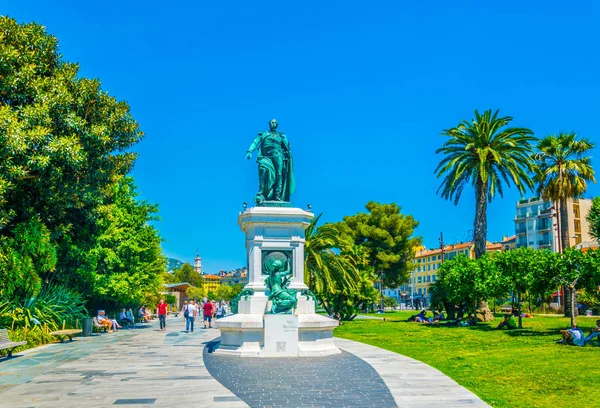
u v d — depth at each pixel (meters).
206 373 12.81
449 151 37.06
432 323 35.22
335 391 10.49
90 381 11.71
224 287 162.38
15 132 18.20
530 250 26.64
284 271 17.23
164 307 32.22
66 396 9.98
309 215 18.70
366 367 13.77
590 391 10.44
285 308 16.28
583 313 47.03
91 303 36.97
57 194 22.38
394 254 67.06
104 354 17.30
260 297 17.53
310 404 9.32
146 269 40.72
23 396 9.99
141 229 36.41
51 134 20.91
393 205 69.19
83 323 26.25
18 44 21.31
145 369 13.58
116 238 31.30
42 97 20.55
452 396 10.00
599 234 23.50
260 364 14.36
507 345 19.75
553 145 45.66
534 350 17.80
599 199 23.72
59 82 21.75
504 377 12.17
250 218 18.28
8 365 14.55
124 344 21.22
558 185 45.16
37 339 20.62
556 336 22.77
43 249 21.39
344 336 25.03
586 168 44.75
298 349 16.03
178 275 140.88
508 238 107.00
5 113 18.05
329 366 13.96
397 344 20.77
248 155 19.41
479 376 12.35
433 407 9.06
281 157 19.64
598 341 19.31
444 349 18.67
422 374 12.65
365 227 66.69
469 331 27.14
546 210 88.94
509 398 9.80
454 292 32.38
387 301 89.06
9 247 20.47
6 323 20.66
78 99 22.75
